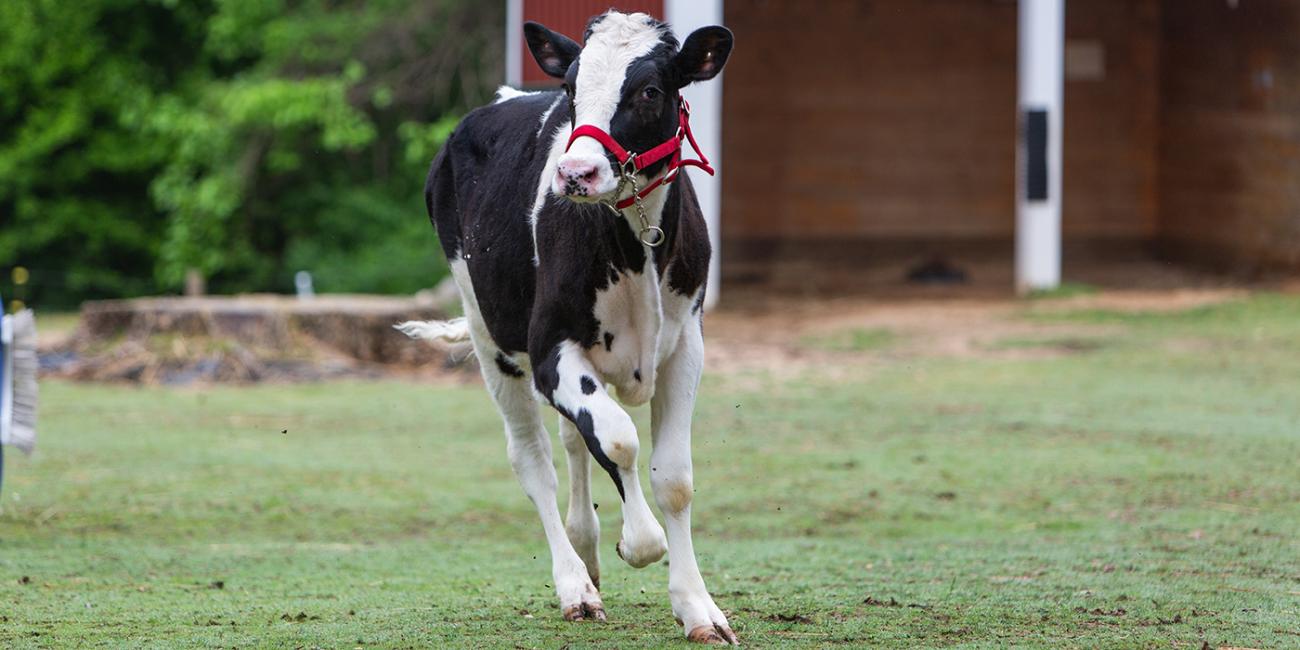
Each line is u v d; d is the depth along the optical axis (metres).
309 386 16.83
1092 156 29.41
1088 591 7.59
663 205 6.21
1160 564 8.32
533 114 7.32
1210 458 11.79
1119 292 24.39
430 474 11.91
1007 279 27.42
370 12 31.73
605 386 6.63
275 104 29.84
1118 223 29.47
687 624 6.39
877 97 29.72
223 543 9.49
